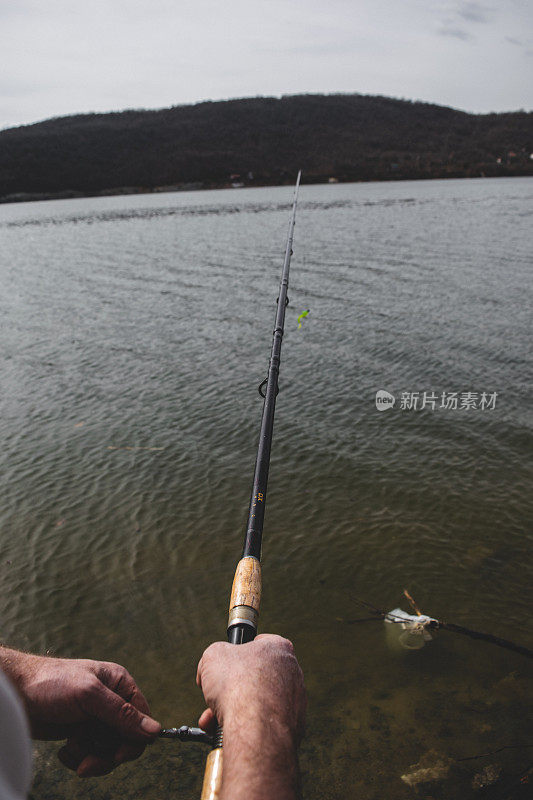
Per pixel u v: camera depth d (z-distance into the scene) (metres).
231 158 156.62
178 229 42.44
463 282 18.50
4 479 7.54
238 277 22.02
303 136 181.12
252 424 8.95
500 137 182.75
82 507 6.83
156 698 4.20
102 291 20.31
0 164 141.50
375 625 4.81
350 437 8.35
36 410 9.84
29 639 4.86
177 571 5.65
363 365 11.47
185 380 11.06
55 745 3.80
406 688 4.12
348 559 5.72
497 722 3.79
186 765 3.66
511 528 6.08
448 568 5.52
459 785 3.37
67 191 136.62
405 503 6.65
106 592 5.38
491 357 11.47
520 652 4.41
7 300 19.39
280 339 2.61
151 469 7.64
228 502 6.81
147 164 152.12
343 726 3.83
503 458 7.54
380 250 26.56
